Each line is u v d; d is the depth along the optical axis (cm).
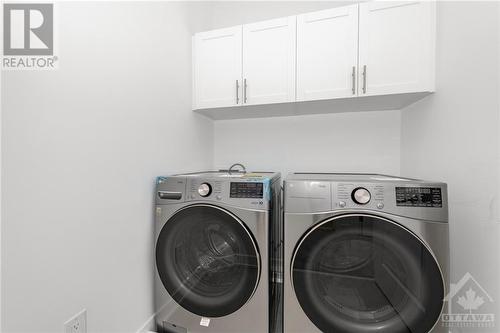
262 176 122
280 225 138
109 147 96
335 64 135
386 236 91
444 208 88
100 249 91
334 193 96
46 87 73
